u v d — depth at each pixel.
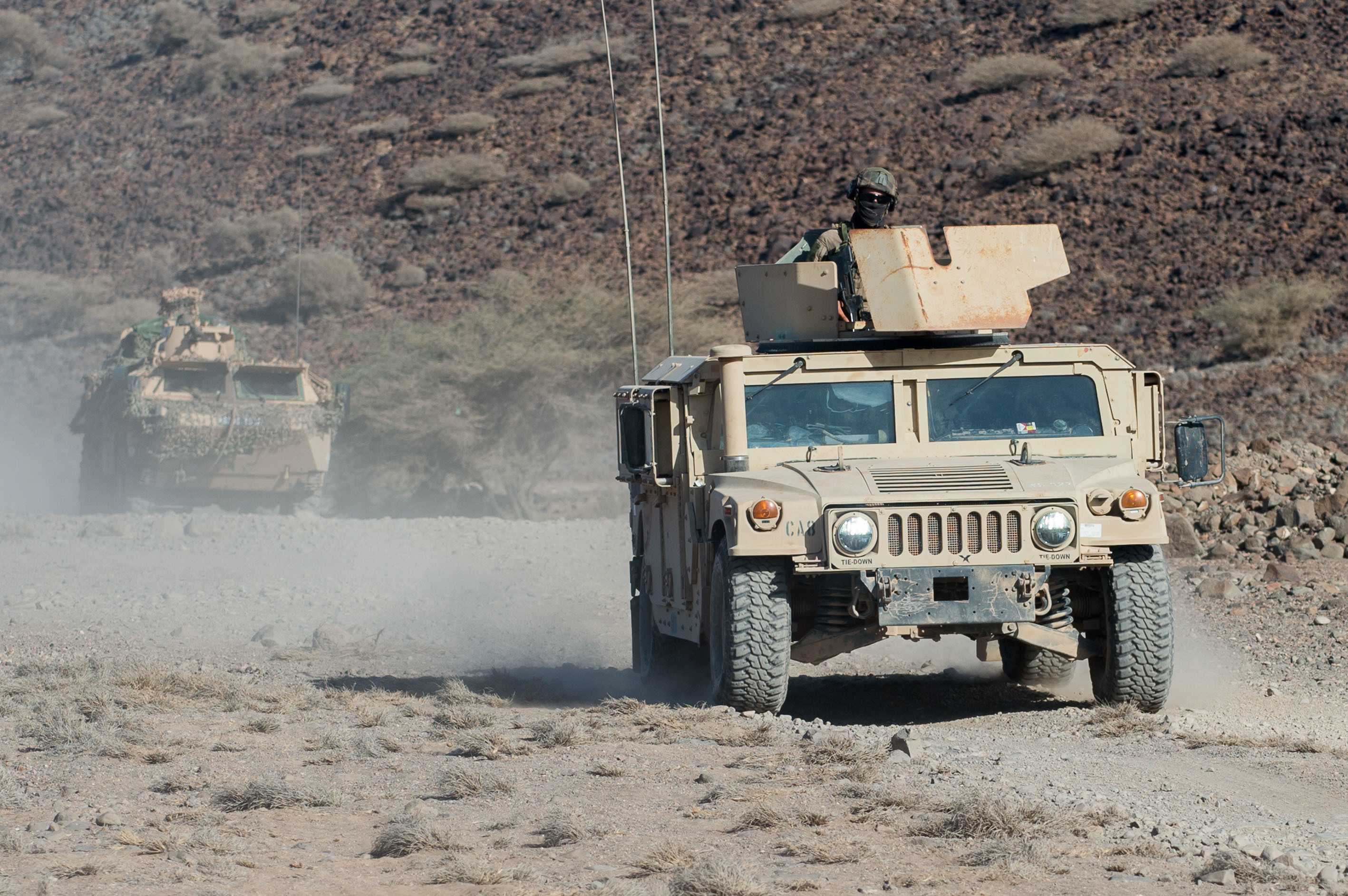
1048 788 21.09
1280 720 27.77
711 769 23.09
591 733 26.34
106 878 17.11
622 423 31.75
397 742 25.75
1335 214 129.75
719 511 27.66
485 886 16.64
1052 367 29.77
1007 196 144.62
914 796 20.41
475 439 104.00
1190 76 155.25
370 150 188.62
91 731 26.44
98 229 191.25
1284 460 59.22
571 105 183.88
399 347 114.19
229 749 25.73
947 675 36.09
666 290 131.75
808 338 30.20
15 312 177.00
